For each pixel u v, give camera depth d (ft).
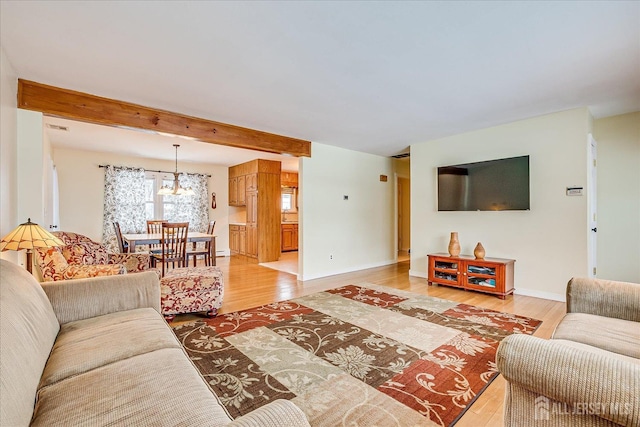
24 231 6.55
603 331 4.94
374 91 9.32
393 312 10.30
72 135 14.37
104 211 19.12
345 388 5.89
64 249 10.62
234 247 24.71
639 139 11.39
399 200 25.20
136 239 14.85
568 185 11.34
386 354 7.28
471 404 5.41
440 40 6.55
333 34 6.31
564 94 9.68
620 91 9.45
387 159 20.80
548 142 11.76
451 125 13.06
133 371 3.85
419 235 16.25
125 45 6.72
